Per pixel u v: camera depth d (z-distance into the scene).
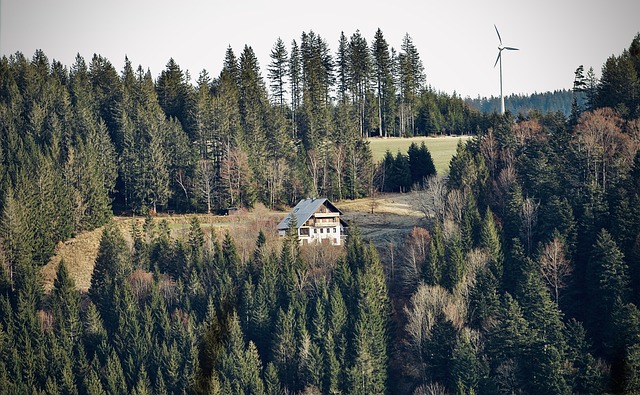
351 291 145.25
